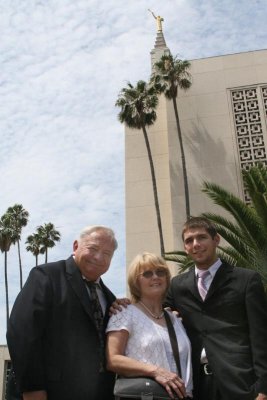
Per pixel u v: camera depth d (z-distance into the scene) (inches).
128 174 994.1
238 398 127.0
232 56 1032.2
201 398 136.2
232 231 430.0
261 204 403.2
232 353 134.2
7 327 125.4
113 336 133.1
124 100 967.6
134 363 126.3
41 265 137.9
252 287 141.9
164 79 976.3
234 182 924.6
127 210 961.5
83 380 124.2
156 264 145.6
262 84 991.6
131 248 924.0
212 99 1003.9
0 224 1507.1
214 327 140.2
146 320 138.3
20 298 128.2
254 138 953.5
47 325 127.8
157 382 123.7
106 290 148.7
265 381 127.1
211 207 908.6
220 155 954.1
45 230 1596.9
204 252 151.0
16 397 126.4
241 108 984.9
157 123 1030.4
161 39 1103.6
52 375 123.1
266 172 420.2
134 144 1021.8
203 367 138.5
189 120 997.8
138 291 146.6
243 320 140.1
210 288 145.2
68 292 133.1
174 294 155.1
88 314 132.0
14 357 119.4
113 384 133.7
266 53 1017.5
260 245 408.5
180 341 137.1
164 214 940.0
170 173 962.7
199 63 1039.6
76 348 126.8
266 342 133.6
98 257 138.5
